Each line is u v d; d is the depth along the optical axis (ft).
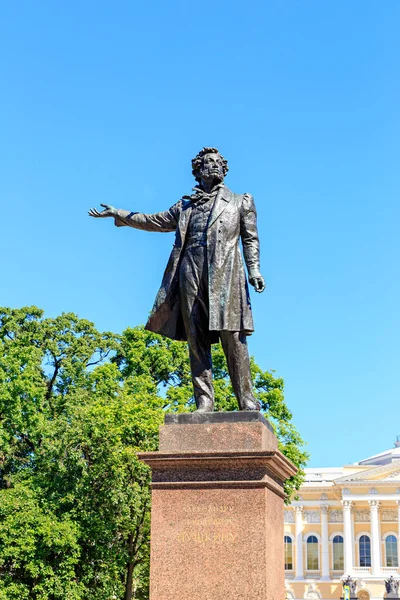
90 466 79.20
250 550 21.30
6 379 91.35
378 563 212.43
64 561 73.82
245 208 25.61
